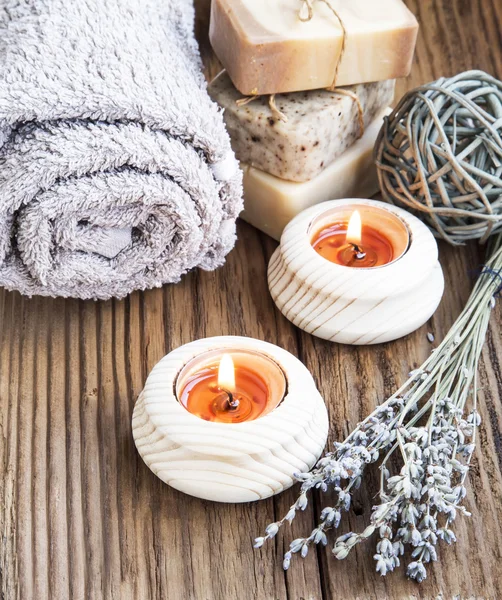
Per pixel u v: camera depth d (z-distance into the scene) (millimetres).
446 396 488
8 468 494
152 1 528
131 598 464
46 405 512
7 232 489
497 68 643
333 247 545
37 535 477
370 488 486
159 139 488
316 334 527
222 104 548
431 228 556
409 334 537
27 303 545
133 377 522
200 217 507
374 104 570
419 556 470
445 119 525
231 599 463
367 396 517
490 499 488
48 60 487
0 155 483
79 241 498
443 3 665
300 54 528
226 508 482
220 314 545
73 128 483
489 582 468
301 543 456
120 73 488
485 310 518
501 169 523
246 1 539
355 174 569
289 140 534
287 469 468
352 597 463
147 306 546
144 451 476
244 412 491
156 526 479
